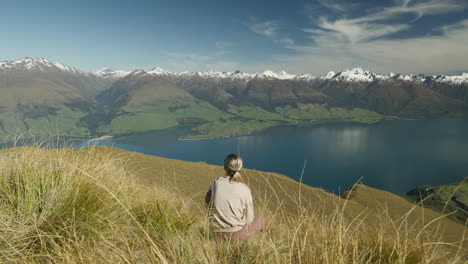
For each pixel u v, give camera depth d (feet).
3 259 6.27
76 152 12.41
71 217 7.73
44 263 6.45
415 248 7.47
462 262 6.08
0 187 8.61
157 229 8.65
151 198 11.13
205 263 5.81
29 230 7.21
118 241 7.72
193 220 10.36
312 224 7.20
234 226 9.31
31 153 10.92
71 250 6.34
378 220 8.38
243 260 6.55
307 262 5.98
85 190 8.93
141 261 6.32
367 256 7.47
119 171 12.57
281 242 7.25
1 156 10.23
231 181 10.07
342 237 6.68
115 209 9.01
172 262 6.19
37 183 8.81
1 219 7.27
